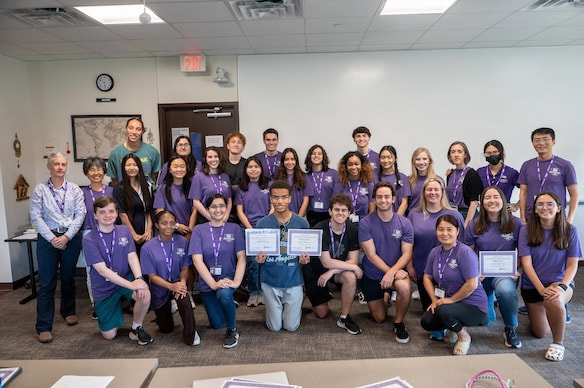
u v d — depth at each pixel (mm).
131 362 1461
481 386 1262
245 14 3395
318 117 4914
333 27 3814
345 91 4875
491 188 2967
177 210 3658
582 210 4852
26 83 4898
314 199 3998
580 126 4848
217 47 4461
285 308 3080
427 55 4812
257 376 1347
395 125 4910
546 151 3510
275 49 4613
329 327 3178
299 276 3107
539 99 4832
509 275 2791
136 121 3799
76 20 3467
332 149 4953
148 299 2891
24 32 3754
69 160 4992
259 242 2953
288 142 4953
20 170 4707
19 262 4562
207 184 3668
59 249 3152
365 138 4082
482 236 3008
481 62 4801
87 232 3146
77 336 3109
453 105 4867
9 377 1346
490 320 3045
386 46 4590
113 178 3865
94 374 1379
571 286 2701
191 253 3031
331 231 3129
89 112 4973
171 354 2779
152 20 3514
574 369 2463
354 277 3059
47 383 1329
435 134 4910
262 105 4910
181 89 4914
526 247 2811
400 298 2908
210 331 3143
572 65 4762
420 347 2812
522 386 1255
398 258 3154
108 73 4910
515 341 2748
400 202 3787
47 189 3137
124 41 4145
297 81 4875
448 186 4055
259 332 3109
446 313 2615
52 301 3119
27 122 4883
